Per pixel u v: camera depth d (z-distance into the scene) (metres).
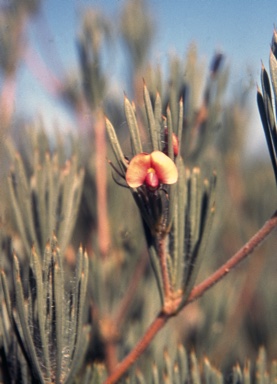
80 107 0.28
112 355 0.25
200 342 0.30
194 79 0.20
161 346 0.25
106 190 0.26
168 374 0.19
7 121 0.25
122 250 0.26
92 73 0.25
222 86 0.21
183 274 0.17
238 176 0.36
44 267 0.15
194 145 0.22
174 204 0.16
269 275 0.38
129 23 0.29
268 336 0.36
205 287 0.17
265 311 0.37
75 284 0.16
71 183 0.20
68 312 0.16
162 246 0.17
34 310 0.16
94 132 0.25
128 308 0.26
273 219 0.16
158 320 0.17
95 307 0.25
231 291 0.31
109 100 0.26
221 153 0.35
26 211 0.19
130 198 0.26
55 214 0.19
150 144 0.16
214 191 0.17
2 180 0.21
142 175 0.15
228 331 0.34
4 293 0.16
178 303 0.17
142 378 0.20
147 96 0.16
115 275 0.26
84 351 0.16
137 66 0.29
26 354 0.16
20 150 0.22
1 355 0.17
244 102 0.32
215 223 0.27
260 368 0.19
